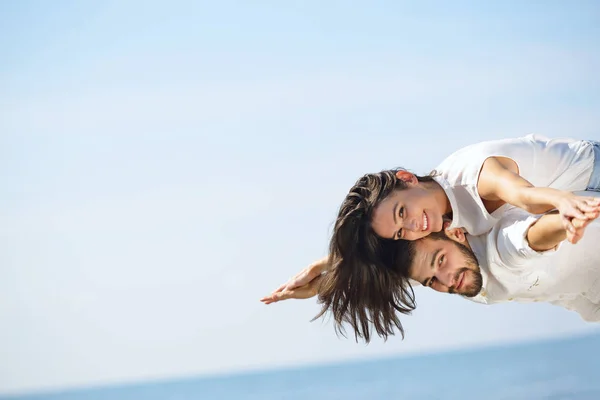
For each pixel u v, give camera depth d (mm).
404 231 4473
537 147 4621
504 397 23000
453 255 4496
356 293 4785
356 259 4715
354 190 4711
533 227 4195
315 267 5137
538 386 24922
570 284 4809
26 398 76938
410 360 73938
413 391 30984
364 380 48438
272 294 5223
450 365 53625
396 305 4805
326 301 4957
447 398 25656
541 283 4684
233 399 46906
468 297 4801
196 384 74750
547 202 3871
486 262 4543
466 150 4633
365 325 4871
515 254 4355
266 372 86750
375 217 4547
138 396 67188
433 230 4473
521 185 4125
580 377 26641
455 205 4484
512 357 51469
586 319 5223
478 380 32062
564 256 4656
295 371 81375
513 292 4684
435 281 4582
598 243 4688
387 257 4664
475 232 4535
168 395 62406
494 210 4516
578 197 3705
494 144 4578
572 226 3676
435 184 4535
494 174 4336
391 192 4527
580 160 4688
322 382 53375
